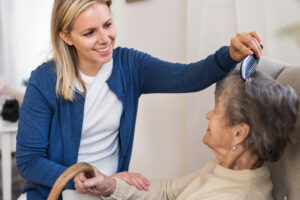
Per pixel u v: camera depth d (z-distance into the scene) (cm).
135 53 127
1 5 426
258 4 133
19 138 115
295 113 82
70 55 113
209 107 155
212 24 150
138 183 110
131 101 124
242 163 88
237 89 85
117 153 131
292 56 129
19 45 434
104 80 118
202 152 161
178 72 114
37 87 112
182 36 171
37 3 421
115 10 204
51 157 119
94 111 119
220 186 88
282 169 90
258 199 85
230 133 86
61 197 117
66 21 101
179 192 108
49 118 116
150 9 184
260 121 81
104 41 102
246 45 92
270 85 83
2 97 304
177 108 180
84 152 123
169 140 188
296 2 126
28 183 125
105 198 105
